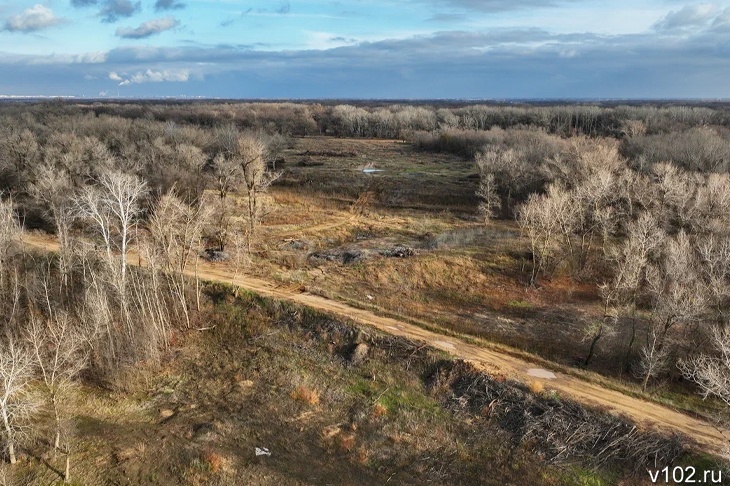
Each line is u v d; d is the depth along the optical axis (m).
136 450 31.58
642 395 34.91
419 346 40.03
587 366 39.53
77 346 37.28
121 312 42.12
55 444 31.25
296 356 40.94
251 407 35.72
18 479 29.39
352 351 40.62
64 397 35.62
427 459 31.05
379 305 48.03
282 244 62.25
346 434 33.19
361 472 30.27
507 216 73.62
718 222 51.78
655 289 39.53
